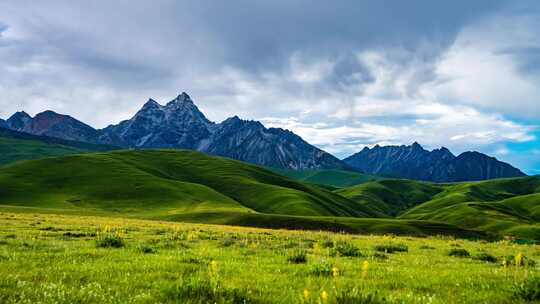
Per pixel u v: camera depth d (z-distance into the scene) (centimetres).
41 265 1283
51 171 19488
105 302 816
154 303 794
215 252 1914
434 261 1878
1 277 1017
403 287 1073
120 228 4178
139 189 17638
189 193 18050
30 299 811
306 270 1268
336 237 4178
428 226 11519
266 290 952
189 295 838
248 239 3148
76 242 2339
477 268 1620
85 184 18025
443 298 930
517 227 16038
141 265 1330
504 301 897
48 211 11325
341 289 923
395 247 2547
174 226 5681
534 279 956
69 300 812
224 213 12400
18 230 3341
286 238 3525
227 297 829
